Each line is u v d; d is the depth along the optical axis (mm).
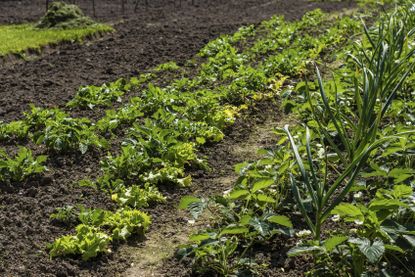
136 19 17281
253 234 4703
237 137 7773
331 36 12672
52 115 8000
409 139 5836
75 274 4809
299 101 8289
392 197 4637
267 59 10914
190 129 7535
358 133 5328
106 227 5496
